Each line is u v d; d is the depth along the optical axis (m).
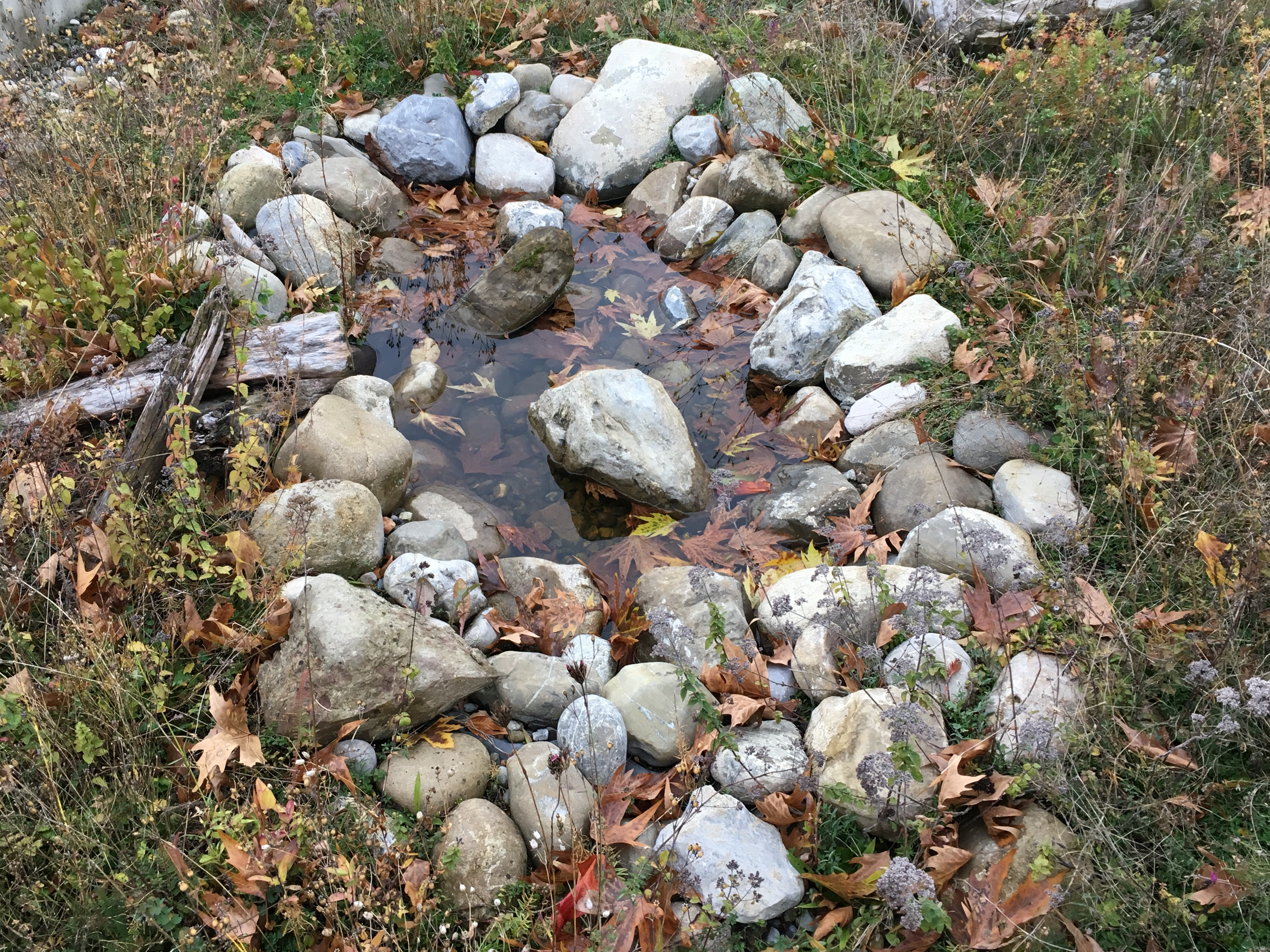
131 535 2.07
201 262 2.78
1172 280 2.58
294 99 3.45
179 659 2.10
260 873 1.76
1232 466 2.20
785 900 1.82
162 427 2.38
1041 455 2.38
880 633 2.11
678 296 3.04
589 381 2.58
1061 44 3.01
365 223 3.19
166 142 3.08
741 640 2.09
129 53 3.36
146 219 2.78
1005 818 1.85
